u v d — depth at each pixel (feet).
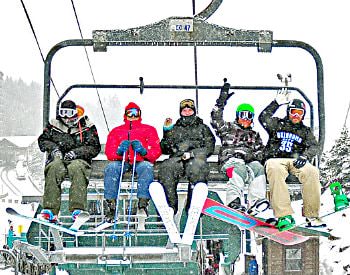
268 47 28.25
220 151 26.89
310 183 25.45
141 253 25.41
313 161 28.32
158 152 27.09
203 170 25.62
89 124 27.40
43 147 27.17
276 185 25.12
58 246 26.21
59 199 25.88
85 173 25.86
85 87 30.25
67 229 24.71
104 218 27.32
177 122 27.25
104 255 25.50
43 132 27.45
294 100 27.30
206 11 28.22
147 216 25.57
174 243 24.81
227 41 28.27
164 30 28.12
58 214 26.20
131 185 27.04
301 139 27.22
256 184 25.70
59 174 25.85
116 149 26.73
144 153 25.89
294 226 24.76
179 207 26.58
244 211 25.66
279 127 27.30
